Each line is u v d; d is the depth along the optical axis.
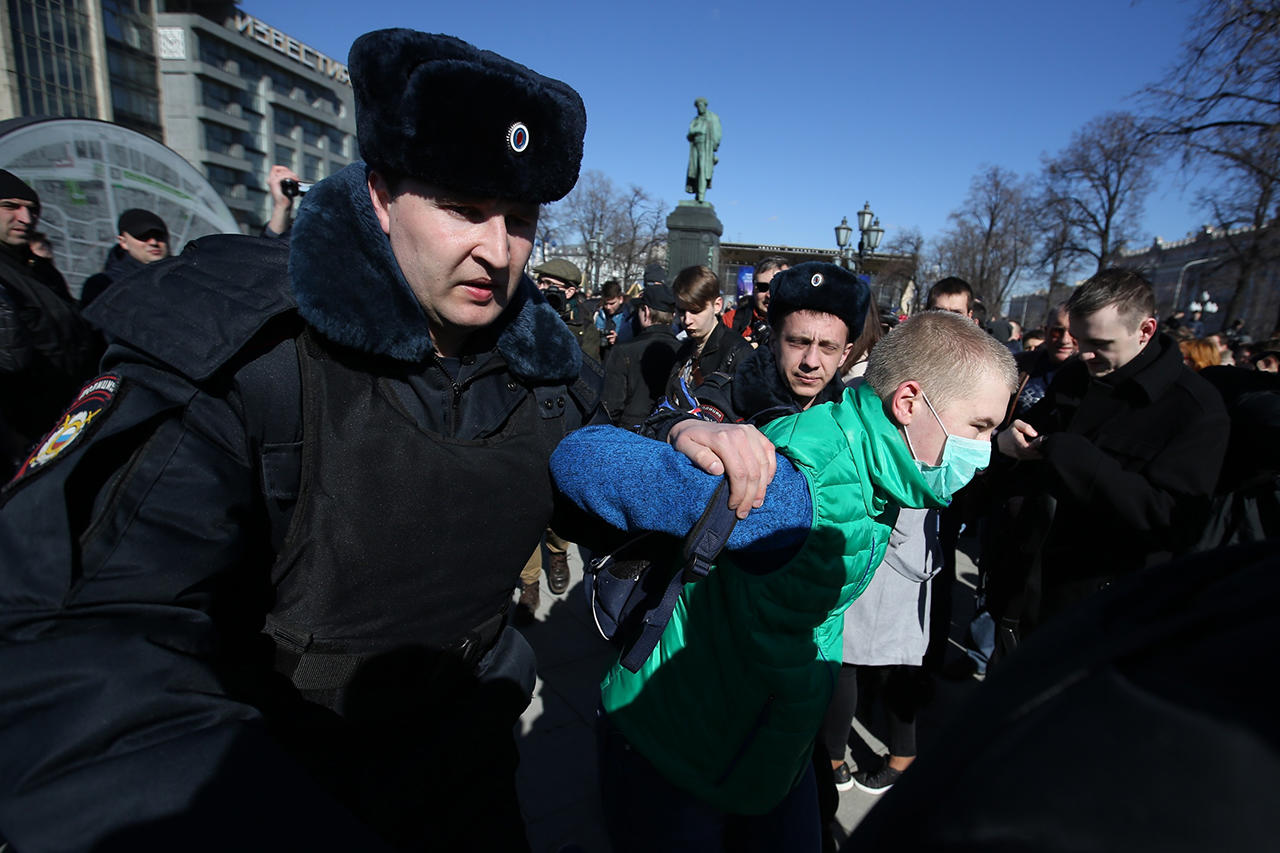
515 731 2.63
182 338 0.74
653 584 1.25
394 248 0.87
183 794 0.54
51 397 2.59
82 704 0.55
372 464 0.86
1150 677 0.34
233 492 0.76
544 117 0.81
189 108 41.00
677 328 5.33
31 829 0.52
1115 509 1.88
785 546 1.05
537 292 1.13
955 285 3.61
